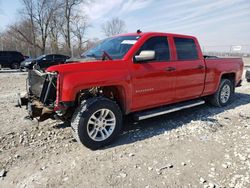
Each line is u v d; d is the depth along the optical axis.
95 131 3.76
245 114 5.65
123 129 4.65
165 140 4.10
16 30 42.50
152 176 2.99
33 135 4.28
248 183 2.81
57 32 44.06
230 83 6.46
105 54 4.03
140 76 4.11
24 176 3.04
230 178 2.92
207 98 6.39
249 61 27.25
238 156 3.48
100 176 3.01
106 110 3.79
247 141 4.02
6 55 21.91
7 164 3.33
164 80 4.53
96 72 3.63
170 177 2.97
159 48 4.55
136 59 4.07
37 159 3.47
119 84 3.86
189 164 3.28
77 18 43.59
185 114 5.65
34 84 4.14
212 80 5.75
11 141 4.04
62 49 43.44
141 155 3.55
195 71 5.17
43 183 2.87
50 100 3.68
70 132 4.43
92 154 3.60
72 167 3.23
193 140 4.09
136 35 4.54
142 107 4.37
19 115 5.51
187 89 5.11
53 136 4.25
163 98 4.65
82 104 3.66
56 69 3.43
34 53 43.59
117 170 3.14
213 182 2.85
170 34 4.83
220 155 3.52
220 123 4.96
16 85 11.01
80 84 3.46
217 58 5.94
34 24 42.78
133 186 2.80
